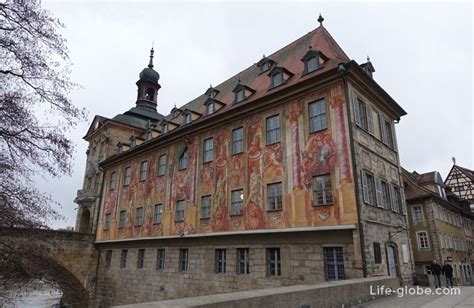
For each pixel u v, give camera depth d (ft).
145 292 82.94
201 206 74.59
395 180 67.97
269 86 72.59
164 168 90.33
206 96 109.81
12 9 26.78
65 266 98.37
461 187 168.04
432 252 108.17
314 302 26.63
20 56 27.37
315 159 56.95
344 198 51.62
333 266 51.19
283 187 59.98
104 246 104.68
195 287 70.33
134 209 96.27
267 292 22.71
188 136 84.38
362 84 60.64
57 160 29.40
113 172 113.60
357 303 34.04
